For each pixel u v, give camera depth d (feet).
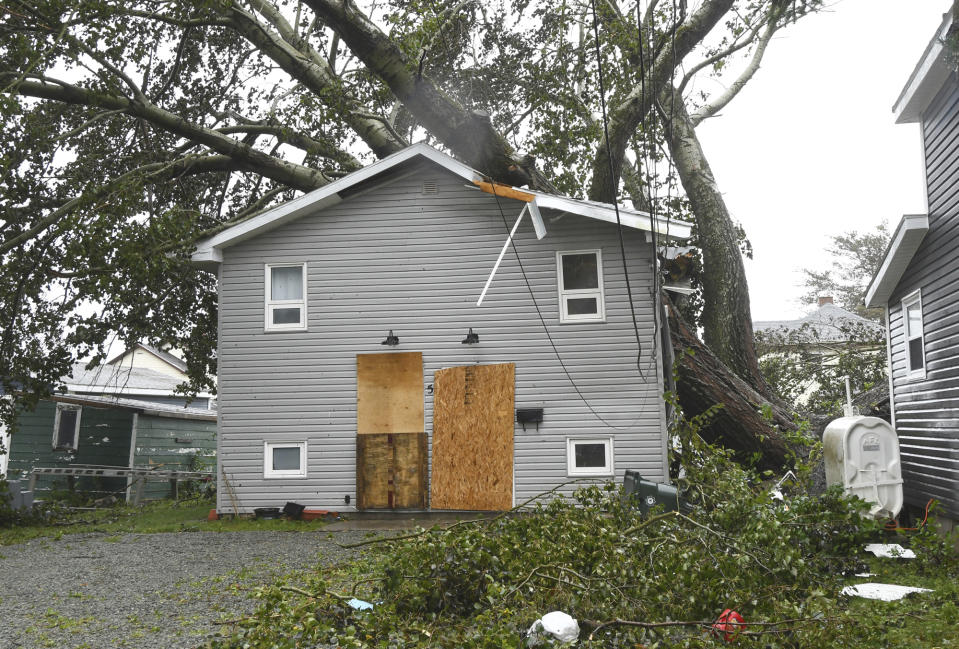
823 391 65.31
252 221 45.16
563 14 57.57
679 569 19.45
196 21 54.90
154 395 93.61
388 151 58.29
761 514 23.38
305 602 19.04
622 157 54.39
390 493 43.50
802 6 48.96
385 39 49.62
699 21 51.85
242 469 44.70
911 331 39.58
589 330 43.27
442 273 44.73
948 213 33.55
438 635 17.43
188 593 25.09
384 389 44.37
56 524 47.19
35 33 50.16
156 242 47.93
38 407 70.28
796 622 17.48
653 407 42.27
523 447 42.83
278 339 45.34
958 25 29.30
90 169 57.26
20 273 49.96
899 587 24.06
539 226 42.14
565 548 20.06
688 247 43.09
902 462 40.81
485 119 51.08
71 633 20.13
